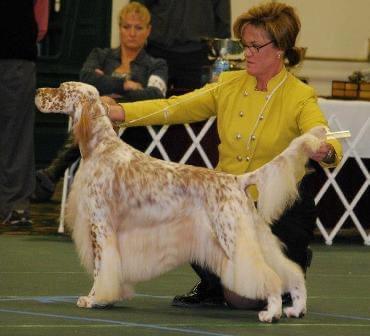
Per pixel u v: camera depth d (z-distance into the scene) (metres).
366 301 7.49
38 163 16.09
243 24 6.75
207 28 13.38
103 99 6.96
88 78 10.91
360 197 11.56
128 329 5.85
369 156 11.37
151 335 5.69
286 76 6.84
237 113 6.88
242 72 7.01
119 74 11.22
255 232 6.16
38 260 9.12
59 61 16.45
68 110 6.51
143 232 6.34
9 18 11.34
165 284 7.98
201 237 6.23
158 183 6.28
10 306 6.59
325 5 17.69
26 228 11.56
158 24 13.20
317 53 17.70
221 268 6.16
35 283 7.78
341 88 12.30
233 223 6.10
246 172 6.82
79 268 8.69
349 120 11.21
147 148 11.20
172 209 6.26
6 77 11.41
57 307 6.56
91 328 5.82
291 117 6.72
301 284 6.45
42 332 5.65
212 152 11.26
